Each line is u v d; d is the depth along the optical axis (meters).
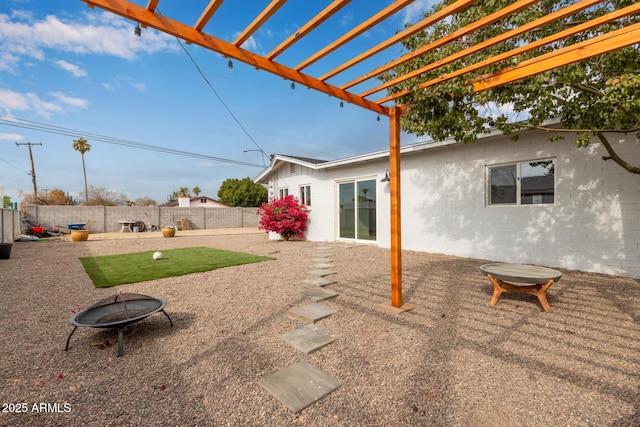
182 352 2.64
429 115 3.53
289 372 2.30
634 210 5.09
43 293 4.52
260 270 6.08
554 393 2.00
